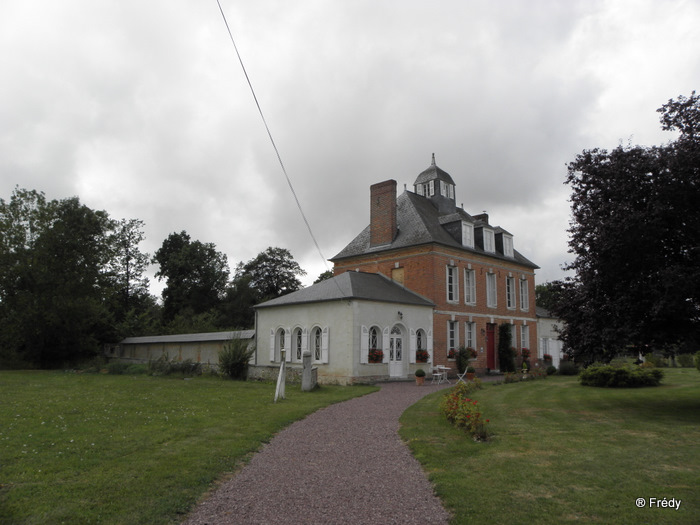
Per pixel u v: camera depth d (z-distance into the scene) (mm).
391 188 27391
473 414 9500
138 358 34969
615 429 10000
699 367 22203
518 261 31438
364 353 20766
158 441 8383
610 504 5582
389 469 7090
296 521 5113
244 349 22547
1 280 31266
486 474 6750
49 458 7168
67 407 11906
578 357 13367
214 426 9867
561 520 5129
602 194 12250
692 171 10781
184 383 19125
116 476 6422
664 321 11484
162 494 5805
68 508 5309
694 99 11555
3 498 5566
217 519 5168
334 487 6242
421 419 11094
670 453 7887
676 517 5195
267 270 57188
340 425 10516
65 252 33062
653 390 17047
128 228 50938
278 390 14000
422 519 5176
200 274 52062
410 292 25125
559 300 13508
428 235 25422
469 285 27469
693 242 11203
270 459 7625
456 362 25188
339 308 21203
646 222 10906
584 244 12398
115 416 10750
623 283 11844
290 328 23250
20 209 32750
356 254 27875
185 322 41656
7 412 11055
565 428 10141
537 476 6637
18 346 32969
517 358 30000
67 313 31688
